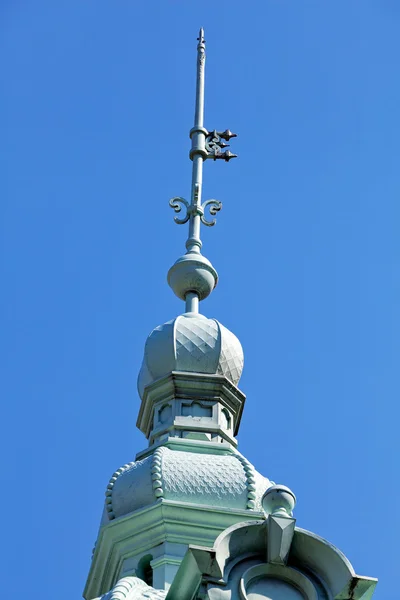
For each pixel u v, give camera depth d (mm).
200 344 47312
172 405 46750
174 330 47500
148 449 45938
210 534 43406
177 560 43000
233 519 43500
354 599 36781
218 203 51062
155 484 43938
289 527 36969
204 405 46844
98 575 44594
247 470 44312
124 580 40062
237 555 37062
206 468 44344
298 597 36875
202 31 54875
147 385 47406
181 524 43438
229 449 45469
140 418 47812
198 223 50438
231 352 47438
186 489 43875
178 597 36688
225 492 43875
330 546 37062
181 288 49000
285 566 37062
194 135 52031
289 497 37719
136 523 43719
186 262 49125
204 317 48219
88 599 45062
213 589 36344
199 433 46000
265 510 37906
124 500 44219
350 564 36906
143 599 39375
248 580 36719
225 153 51844
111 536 44000
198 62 53781
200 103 52656
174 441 45500
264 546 37156
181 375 46969
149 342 47688
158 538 43406
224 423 46625
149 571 43562
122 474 44781
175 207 50812
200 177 51312
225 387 47031
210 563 36469
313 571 37156
